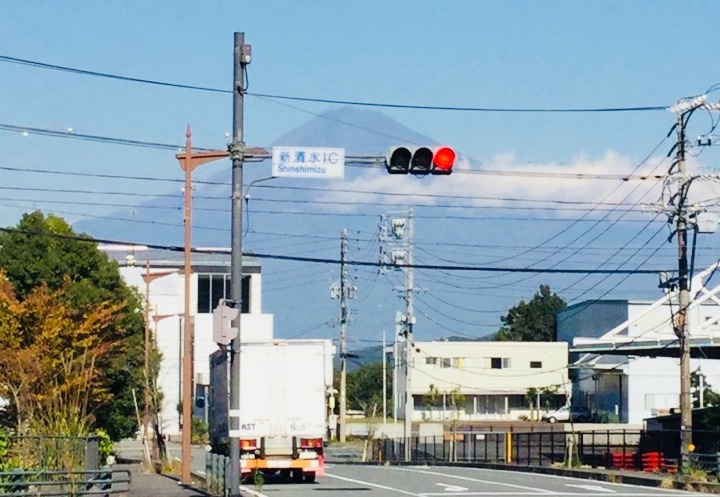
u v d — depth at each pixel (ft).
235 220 81.41
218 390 112.06
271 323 276.00
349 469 138.41
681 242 123.24
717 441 129.39
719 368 287.48
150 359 153.07
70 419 102.53
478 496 86.63
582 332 335.26
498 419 335.26
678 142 122.62
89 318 123.34
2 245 152.97
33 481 80.07
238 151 81.05
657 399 290.97
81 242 155.12
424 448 202.90
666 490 97.66
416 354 335.67
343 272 266.36
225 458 83.25
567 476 126.52
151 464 130.52
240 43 80.94
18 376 111.75
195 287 282.15
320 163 75.82
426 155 72.18
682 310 123.03
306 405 105.70
